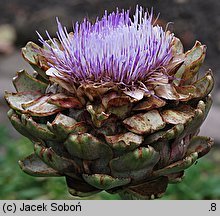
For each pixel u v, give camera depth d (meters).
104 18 0.43
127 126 0.40
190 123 0.41
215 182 0.66
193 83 0.43
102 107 0.41
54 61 0.43
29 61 0.44
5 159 0.69
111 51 0.42
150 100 0.41
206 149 0.43
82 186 0.42
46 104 0.42
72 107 0.41
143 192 0.42
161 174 0.42
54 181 0.66
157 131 0.41
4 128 0.75
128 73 0.42
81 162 0.41
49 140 0.42
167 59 0.43
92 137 0.40
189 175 0.66
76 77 0.42
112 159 0.40
